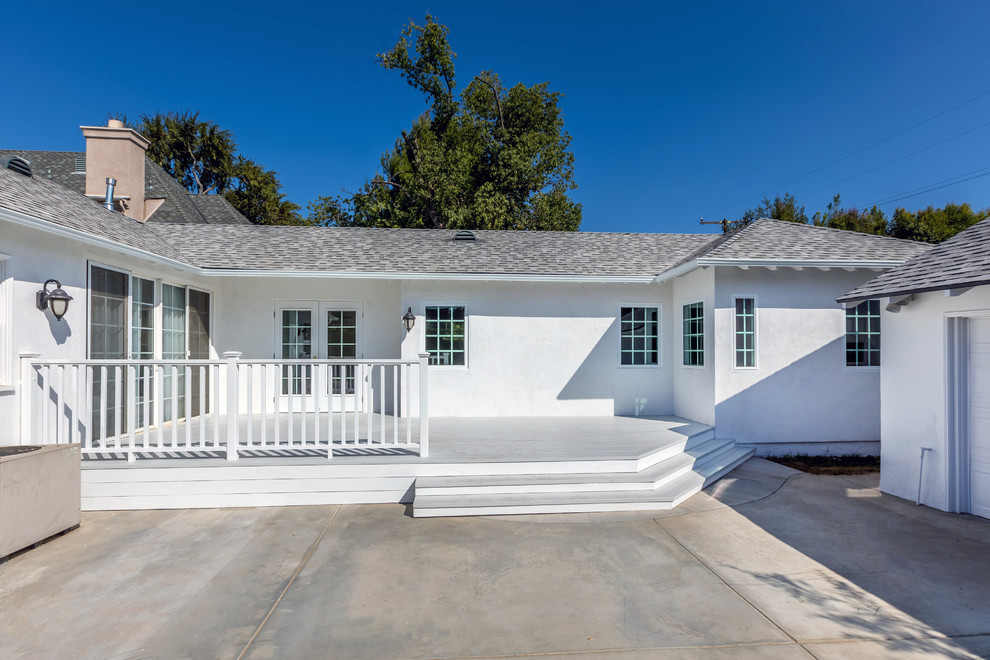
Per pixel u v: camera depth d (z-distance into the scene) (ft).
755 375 27.22
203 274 27.81
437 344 31.73
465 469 19.33
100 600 11.69
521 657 9.63
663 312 32.86
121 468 18.04
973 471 17.89
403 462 19.10
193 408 29.40
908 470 19.66
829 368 27.53
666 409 32.73
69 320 19.63
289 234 36.11
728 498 19.90
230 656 9.61
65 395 19.25
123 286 23.15
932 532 16.17
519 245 36.50
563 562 13.89
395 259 32.17
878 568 13.56
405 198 83.20
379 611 11.28
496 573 13.20
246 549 14.66
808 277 27.50
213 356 31.68
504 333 31.96
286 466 18.62
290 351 32.94
